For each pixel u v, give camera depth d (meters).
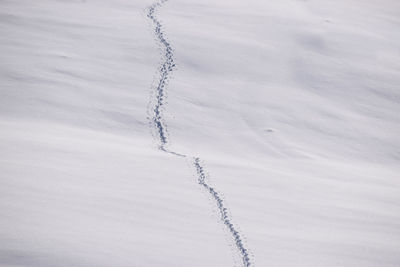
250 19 54.78
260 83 41.97
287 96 40.66
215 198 23.31
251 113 37.22
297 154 32.41
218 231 20.03
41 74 36.41
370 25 60.31
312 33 53.06
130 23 48.41
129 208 20.05
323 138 35.59
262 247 19.28
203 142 32.19
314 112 38.91
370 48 52.16
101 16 49.28
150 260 16.19
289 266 18.16
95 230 17.28
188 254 17.39
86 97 34.78
